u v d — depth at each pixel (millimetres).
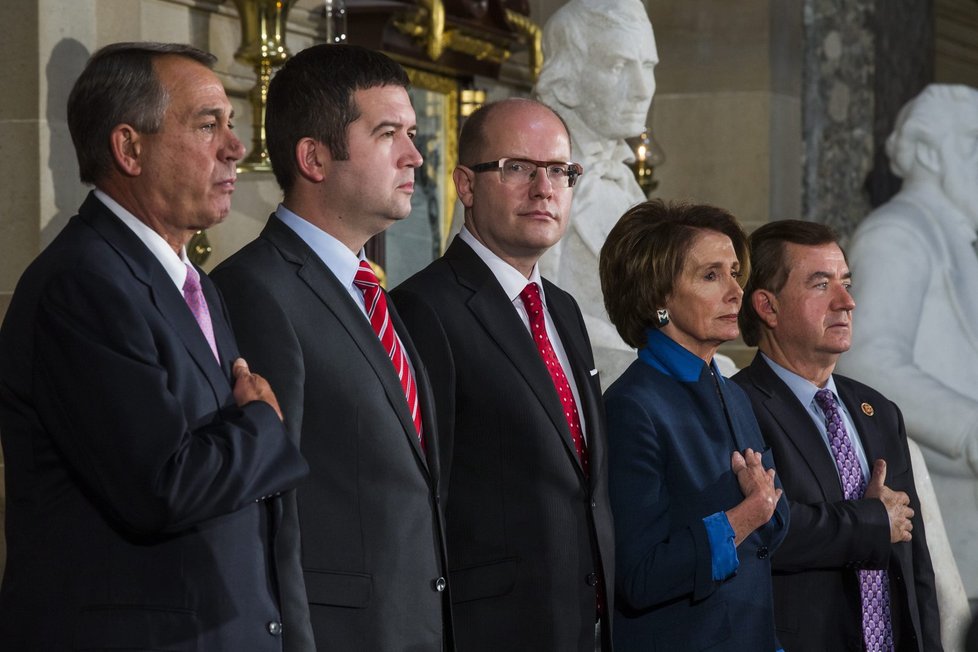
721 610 5164
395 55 10609
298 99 4750
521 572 5012
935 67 16688
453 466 5090
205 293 4461
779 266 6074
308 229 4789
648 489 5223
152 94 4246
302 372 4488
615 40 8016
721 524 5113
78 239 4145
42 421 3992
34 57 7250
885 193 15211
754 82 14609
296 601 4262
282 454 4105
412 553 4609
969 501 9758
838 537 5637
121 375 3879
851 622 5750
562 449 5105
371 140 4730
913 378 9828
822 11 15188
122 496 3852
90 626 3930
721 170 14734
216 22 8484
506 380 5090
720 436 5367
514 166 5270
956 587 7789
